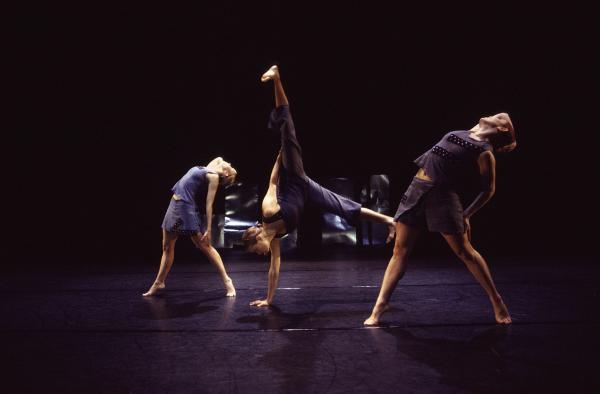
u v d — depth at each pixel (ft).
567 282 16.75
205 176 15.21
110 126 30.12
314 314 12.39
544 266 21.13
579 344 9.42
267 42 27.96
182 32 27.45
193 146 30.81
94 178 31.01
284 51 28.19
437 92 29.14
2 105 28.76
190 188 15.11
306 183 12.25
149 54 28.04
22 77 28.09
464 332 10.39
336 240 32.68
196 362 8.66
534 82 28.12
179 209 14.92
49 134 29.91
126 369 8.32
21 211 30.89
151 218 31.73
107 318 12.16
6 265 23.72
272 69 11.68
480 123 11.21
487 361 8.50
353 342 9.78
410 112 30.01
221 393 7.22
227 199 32.09
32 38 26.96
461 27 27.07
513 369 8.09
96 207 31.40
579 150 29.58
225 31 27.50
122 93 29.14
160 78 28.78
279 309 13.06
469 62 28.04
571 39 26.76
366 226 32.50
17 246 30.99
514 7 26.25
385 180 31.63
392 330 10.64
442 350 9.16
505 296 14.30
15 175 30.40
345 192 31.76
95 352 9.32
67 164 30.66
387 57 28.35
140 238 31.71
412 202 10.98
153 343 9.91
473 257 11.00
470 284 16.51
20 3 25.82
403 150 31.07
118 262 24.82
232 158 31.30
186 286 17.17
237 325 11.32
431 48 27.91
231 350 9.36
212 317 12.19
